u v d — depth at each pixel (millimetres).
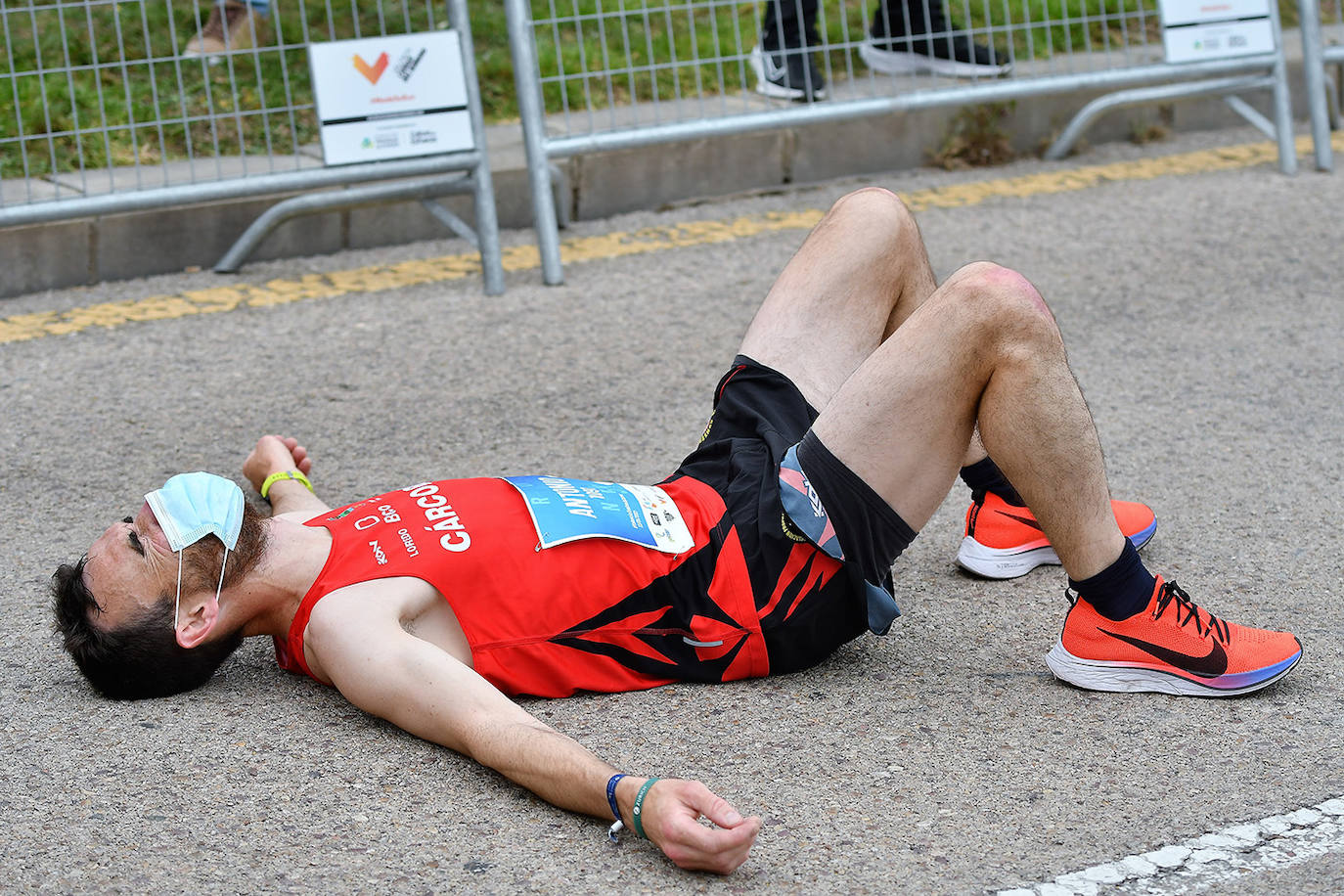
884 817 2338
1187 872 2188
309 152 6121
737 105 6852
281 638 2740
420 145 5227
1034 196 6531
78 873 2180
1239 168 6949
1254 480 3789
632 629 2701
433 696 2438
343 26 6801
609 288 5453
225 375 4602
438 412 4316
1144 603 2705
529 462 3963
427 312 5191
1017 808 2361
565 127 6410
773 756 2527
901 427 2586
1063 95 7199
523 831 2301
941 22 7258
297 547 2664
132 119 5062
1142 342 4832
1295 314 5062
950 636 3029
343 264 5723
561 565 2652
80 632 2635
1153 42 8094
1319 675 2812
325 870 2193
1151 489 3752
